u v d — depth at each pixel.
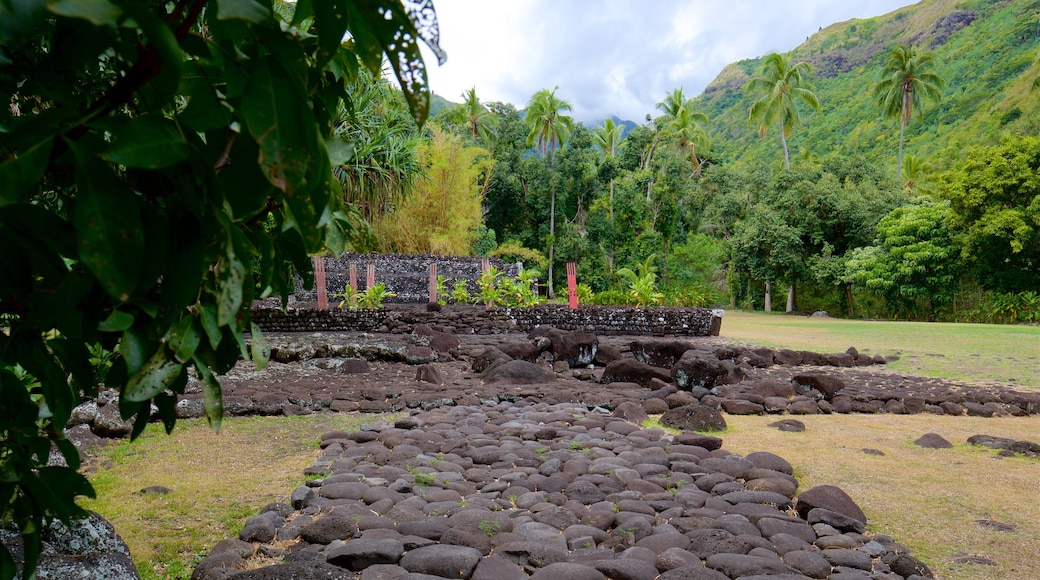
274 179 0.84
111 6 0.72
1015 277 29.59
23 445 1.25
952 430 7.32
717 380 9.59
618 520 4.21
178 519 4.18
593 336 12.24
